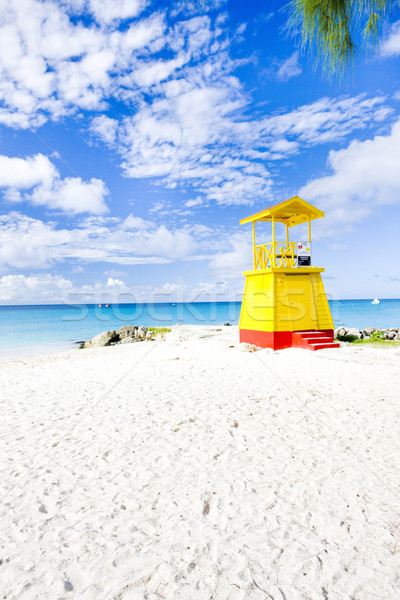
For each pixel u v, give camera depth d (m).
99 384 9.39
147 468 4.62
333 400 7.39
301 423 6.09
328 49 3.84
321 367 11.00
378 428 5.80
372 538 3.27
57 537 3.33
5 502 3.89
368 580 2.80
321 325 15.68
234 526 3.47
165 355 14.74
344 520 3.54
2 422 6.40
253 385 8.76
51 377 10.77
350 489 4.08
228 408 6.94
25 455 5.03
